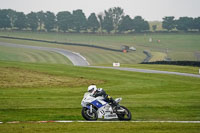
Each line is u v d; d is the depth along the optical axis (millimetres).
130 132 30516
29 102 60375
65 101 63500
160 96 74438
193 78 146875
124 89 93625
